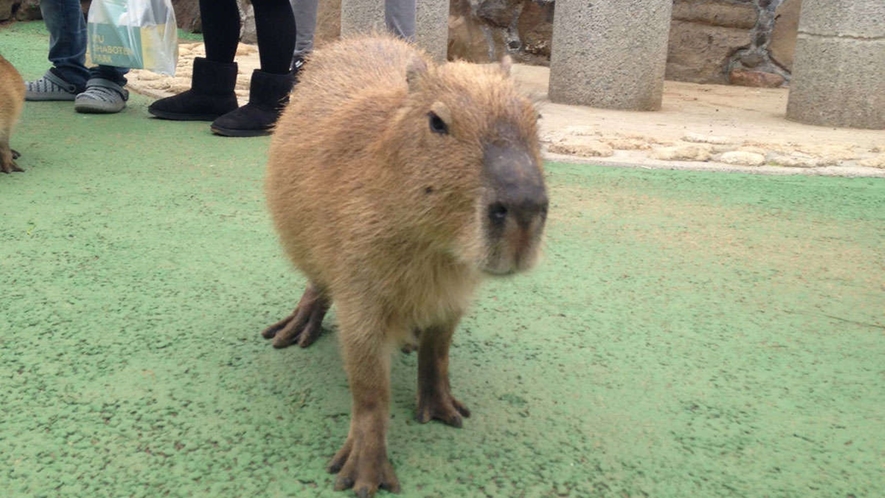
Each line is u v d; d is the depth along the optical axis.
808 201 1.93
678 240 1.63
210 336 1.14
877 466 0.90
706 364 1.12
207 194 1.77
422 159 0.76
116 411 0.94
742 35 3.80
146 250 1.44
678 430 0.96
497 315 1.25
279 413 0.95
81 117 2.49
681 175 2.12
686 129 2.70
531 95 0.83
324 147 0.91
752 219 1.79
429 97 0.77
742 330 1.24
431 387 0.96
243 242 1.50
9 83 1.81
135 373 1.03
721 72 3.84
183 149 2.16
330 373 1.06
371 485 0.82
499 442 0.92
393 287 0.83
